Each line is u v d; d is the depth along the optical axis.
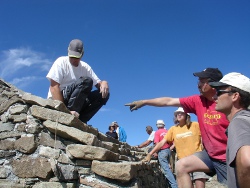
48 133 4.63
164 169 7.95
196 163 3.70
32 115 4.76
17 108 4.87
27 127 4.68
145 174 5.77
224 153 3.59
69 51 5.30
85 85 5.10
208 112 3.77
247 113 2.20
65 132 4.46
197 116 3.90
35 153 4.57
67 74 5.33
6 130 4.84
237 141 1.94
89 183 4.21
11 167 4.62
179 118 6.00
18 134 4.72
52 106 4.68
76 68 5.46
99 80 5.81
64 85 5.37
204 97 3.93
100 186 4.14
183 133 5.90
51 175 4.43
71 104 5.12
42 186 4.32
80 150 4.30
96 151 4.25
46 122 4.62
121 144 6.90
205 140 3.74
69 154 4.37
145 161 6.01
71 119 4.52
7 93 5.05
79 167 4.33
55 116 4.61
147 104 4.09
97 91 5.62
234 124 2.07
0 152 4.73
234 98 2.38
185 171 3.70
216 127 3.64
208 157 3.73
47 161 4.45
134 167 4.27
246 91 2.36
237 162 1.90
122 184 4.13
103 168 4.14
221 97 2.43
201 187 4.59
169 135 6.13
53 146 4.53
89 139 4.38
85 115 5.62
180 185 3.68
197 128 5.89
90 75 5.71
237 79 2.40
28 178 4.48
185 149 5.85
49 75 5.07
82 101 5.19
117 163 4.12
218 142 3.62
